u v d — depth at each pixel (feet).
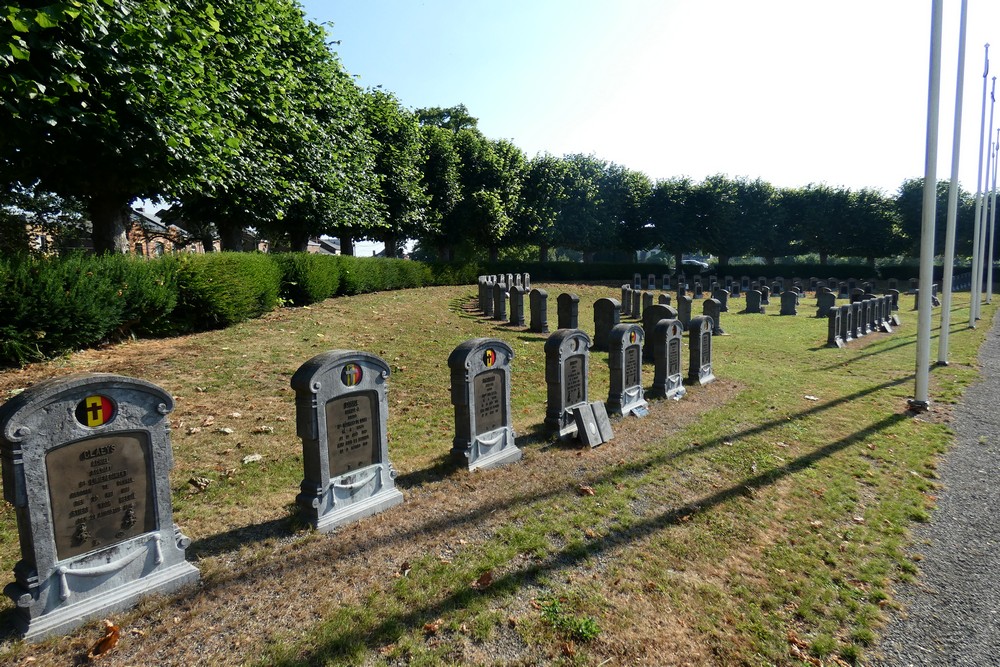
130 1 33.22
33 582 11.96
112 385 12.91
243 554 15.55
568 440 26.07
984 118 69.26
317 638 12.33
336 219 75.72
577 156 182.09
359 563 15.38
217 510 18.04
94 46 30.71
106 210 43.83
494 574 14.98
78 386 12.35
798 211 180.96
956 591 15.35
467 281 123.54
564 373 26.61
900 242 177.27
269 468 21.40
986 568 16.46
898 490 21.58
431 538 16.83
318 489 17.04
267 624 12.79
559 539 17.01
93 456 12.78
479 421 22.61
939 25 30.17
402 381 35.12
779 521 18.71
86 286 31.73
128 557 13.33
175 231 120.78
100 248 44.16
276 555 15.58
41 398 11.83
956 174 44.16
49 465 12.11
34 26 28.04
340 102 70.95
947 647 13.19
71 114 31.09
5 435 11.37
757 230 179.11
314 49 65.36
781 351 55.01
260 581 14.39
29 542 12.03
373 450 18.81
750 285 138.10
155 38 34.32
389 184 98.58
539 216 152.25
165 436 13.96
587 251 187.32
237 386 30.14
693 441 26.11
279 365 34.71
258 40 50.80
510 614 13.44
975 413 32.14
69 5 27.45
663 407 32.42
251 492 19.45
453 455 22.29
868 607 14.46
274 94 52.85
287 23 60.85
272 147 57.88
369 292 83.25
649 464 23.17
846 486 21.61
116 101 33.73
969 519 19.48
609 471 22.38
